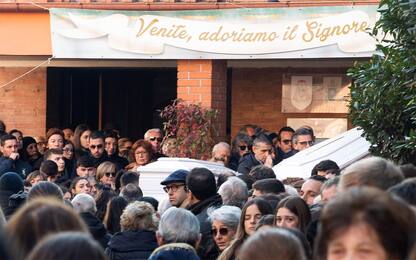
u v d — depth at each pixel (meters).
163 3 31.42
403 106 19.52
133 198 21.42
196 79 31.67
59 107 36.34
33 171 27.34
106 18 31.70
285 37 30.78
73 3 31.83
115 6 31.59
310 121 34.88
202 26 31.30
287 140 30.06
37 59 33.94
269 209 15.73
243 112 35.47
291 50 30.75
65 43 31.91
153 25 31.50
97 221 18.19
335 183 15.35
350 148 26.02
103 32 31.75
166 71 38.22
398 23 20.00
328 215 8.22
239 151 28.88
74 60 33.97
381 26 20.22
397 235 8.15
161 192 24.66
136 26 31.61
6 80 35.19
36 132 35.44
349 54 30.27
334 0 30.38
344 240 8.14
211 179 18.75
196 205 18.62
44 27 32.16
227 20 31.12
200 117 31.30
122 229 17.22
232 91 35.50
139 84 38.38
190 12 31.31
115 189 26.36
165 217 15.50
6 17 32.28
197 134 31.19
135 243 17.03
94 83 37.97
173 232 15.35
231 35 31.11
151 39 31.59
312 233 14.38
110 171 26.55
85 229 9.27
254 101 35.41
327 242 8.22
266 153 27.89
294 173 25.38
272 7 30.81
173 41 31.45
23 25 32.22
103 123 38.28
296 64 34.22
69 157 30.48
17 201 19.22
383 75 19.64
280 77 35.12
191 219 15.52
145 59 32.25
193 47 31.38
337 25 30.33
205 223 17.80
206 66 31.56
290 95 35.00
